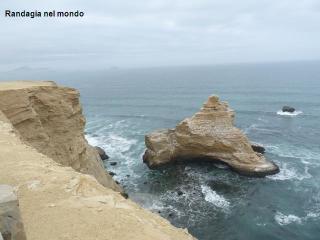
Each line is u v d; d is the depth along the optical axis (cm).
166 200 3850
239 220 3441
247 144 4722
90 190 1330
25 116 2439
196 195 3969
